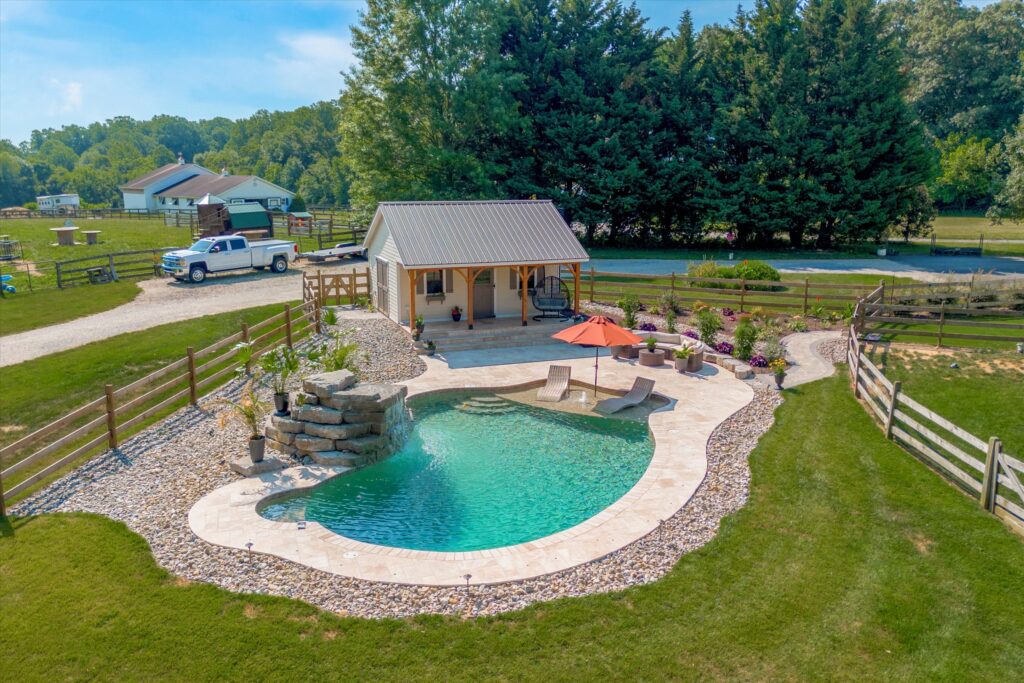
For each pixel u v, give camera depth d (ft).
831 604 30.55
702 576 32.81
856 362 62.18
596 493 43.70
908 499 40.63
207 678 25.99
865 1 145.89
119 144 612.29
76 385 63.52
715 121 154.20
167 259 116.67
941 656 27.30
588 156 153.07
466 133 147.43
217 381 63.52
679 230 166.61
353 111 148.87
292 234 174.40
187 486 42.63
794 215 151.53
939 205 258.57
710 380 66.23
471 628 28.84
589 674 26.23
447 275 84.43
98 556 34.27
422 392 62.18
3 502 38.81
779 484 42.86
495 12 144.97
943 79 269.03
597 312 95.61
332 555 34.60
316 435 47.85
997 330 79.82
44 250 148.46
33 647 27.63
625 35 158.10
